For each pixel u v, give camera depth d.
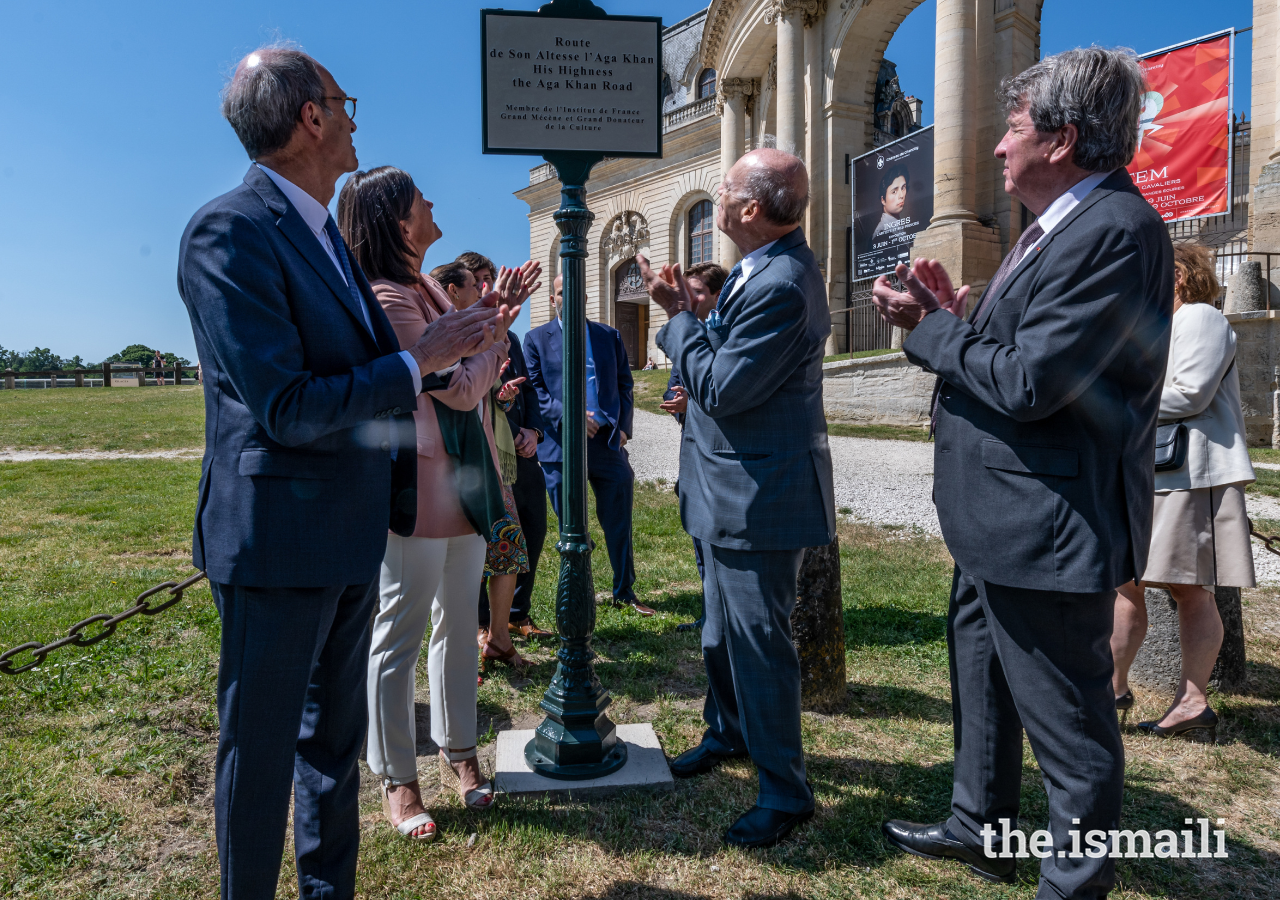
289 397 1.57
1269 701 3.37
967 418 2.01
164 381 37.06
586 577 2.78
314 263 1.75
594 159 2.62
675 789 2.70
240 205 1.67
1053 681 1.91
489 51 2.54
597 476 4.74
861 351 20.78
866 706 3.40
